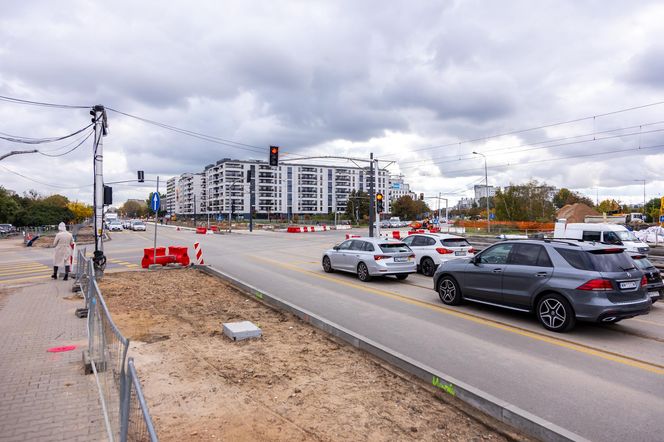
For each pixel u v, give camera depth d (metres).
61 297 10.12
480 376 5.21
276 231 59.03
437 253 13.98
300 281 13.07
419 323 7.85
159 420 3.88
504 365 5.61
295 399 4.41
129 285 11.70
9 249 28.14
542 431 3.63
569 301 7.05
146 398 4.36
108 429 3.51
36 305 9.14
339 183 161.38
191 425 3.79
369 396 4.51
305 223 99.69
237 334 6.53
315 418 3.99
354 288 11.78
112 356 3.72
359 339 6.17
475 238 37.00
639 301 7.00
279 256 21.67
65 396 4.40
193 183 177.88
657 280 9.35
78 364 5.38
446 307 9.27
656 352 6.18
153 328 7.21
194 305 9.19
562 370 5.42
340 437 3.64
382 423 3.92
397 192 179.00
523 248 8.15
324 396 4.49
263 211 146.88
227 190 141.75
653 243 31.09
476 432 3.79
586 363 5.69
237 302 9.55
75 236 38.75
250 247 28.16
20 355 5.73
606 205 108.25
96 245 13.98
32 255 23.33
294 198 152.38
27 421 3.85
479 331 7.30
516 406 4.26
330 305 9.46
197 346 6.21
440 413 4.15
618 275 6.93
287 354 5.89
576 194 107.38
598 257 7.12
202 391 4.56
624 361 5.77
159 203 16.20
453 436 3.71
